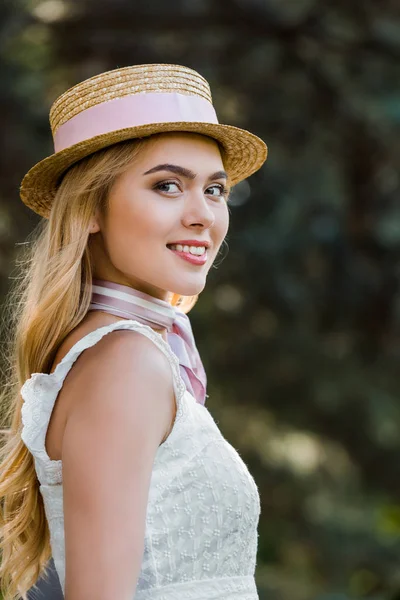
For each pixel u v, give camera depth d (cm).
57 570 272
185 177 271
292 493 1238
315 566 1200
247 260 1223
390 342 1274
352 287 1257
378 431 1252
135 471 245
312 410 1261
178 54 1062
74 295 272
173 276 270
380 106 1088
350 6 1021
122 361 252
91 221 274
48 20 1012
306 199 1229
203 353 1228
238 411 1246
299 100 1138
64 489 249
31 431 265
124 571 240
